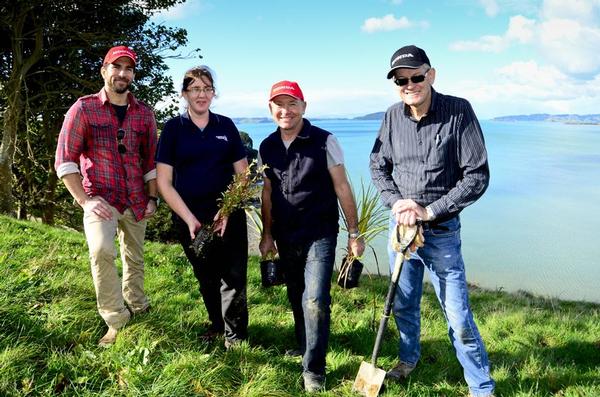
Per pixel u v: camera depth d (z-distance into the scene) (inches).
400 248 125.5
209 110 147.1
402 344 146.2
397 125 132.3
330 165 135.7
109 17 551.8
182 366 127.1
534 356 161.9
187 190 144.3
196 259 149.7
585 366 156.6
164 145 143.6
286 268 144.8
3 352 120.8
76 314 147.6
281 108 131.7
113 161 145.3
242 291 147.4
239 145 149.9
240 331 150.9
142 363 125.5
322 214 136.6
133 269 163.8
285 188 136.5
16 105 525.3
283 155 136.6
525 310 227.5
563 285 665.0
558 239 992.9
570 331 188.1
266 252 152.7
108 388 117.0
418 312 144.2
